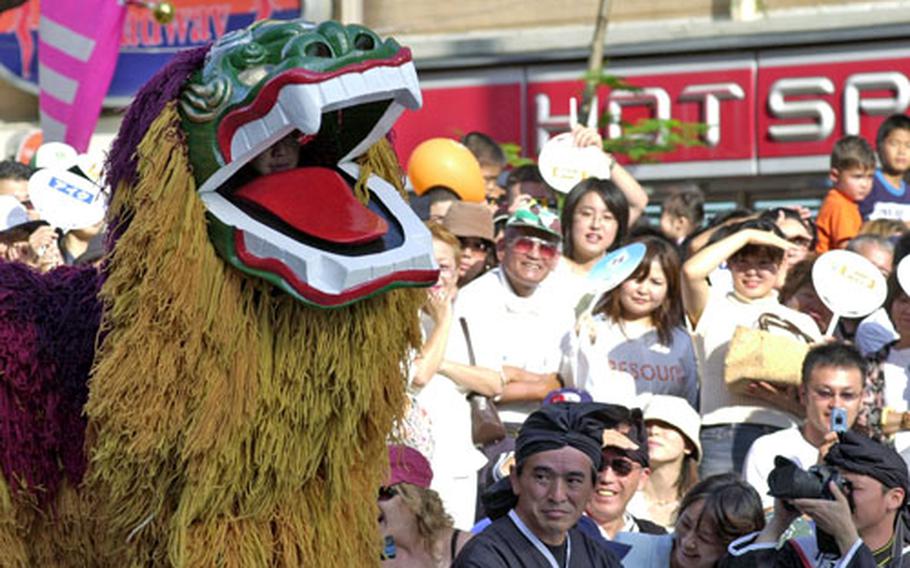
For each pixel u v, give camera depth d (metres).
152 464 4.36
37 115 18.58
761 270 8.60
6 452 4.55
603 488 6.84
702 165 16.73
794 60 16.53
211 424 4.32
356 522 4.65
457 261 7.63
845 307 8.92
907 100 16.19
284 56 4.26
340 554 4.60
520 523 5.66
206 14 17.81
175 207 4.32
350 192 4.46
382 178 4.73
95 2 11.78
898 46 16.22
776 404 8.30
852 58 16.33
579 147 10.51
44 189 8.94
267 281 4.37
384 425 4.64
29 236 8.35
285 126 4.25
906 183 12.12
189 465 4.35
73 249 9.21
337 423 4.51
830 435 7.52
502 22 17.70
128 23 17.78
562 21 17.48
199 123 4.32
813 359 7.77
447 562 6.12
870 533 6.34
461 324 8.34
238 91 4.30
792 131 16.52
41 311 4.59
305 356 4.41
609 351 8.32
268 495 4.45
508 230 8.43
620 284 8.34
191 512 4.36
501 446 8.00
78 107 11.84
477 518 7.58
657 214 16.81
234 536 4.43
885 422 8.35
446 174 10.05
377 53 4.27
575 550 5.72
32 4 18.27
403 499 6.05
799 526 6.40
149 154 4.34
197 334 4.30
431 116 17.72
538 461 5.59
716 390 8.46
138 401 4.32
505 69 17.48
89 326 4.60
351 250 4.32
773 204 16.75
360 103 4.43
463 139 11.97
